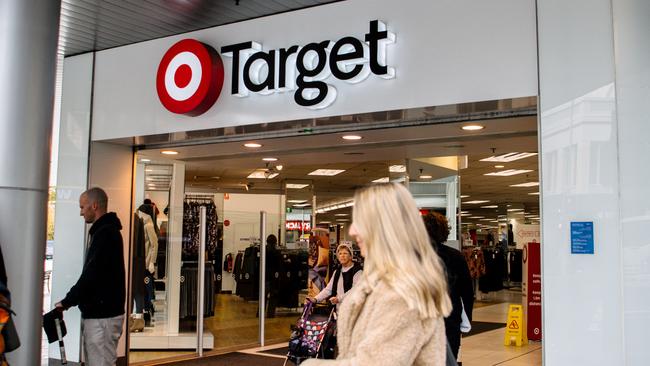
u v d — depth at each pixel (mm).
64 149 6711
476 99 4621
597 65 4180
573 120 4223
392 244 1754
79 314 6480
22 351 3836
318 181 15438
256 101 5609
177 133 6078
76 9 5551
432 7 4840
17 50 3914
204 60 5691
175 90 5840
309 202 15812
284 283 9250
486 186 17453
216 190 16406
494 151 6754
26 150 3920
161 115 6137
